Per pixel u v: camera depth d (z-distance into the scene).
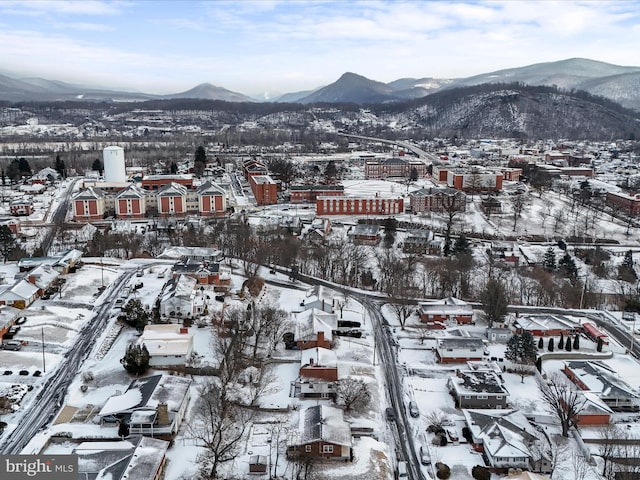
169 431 98.56
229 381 115.31
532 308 178.12
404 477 93.81
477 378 123.38
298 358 135.25
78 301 161.50
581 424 112.12
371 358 139.12
